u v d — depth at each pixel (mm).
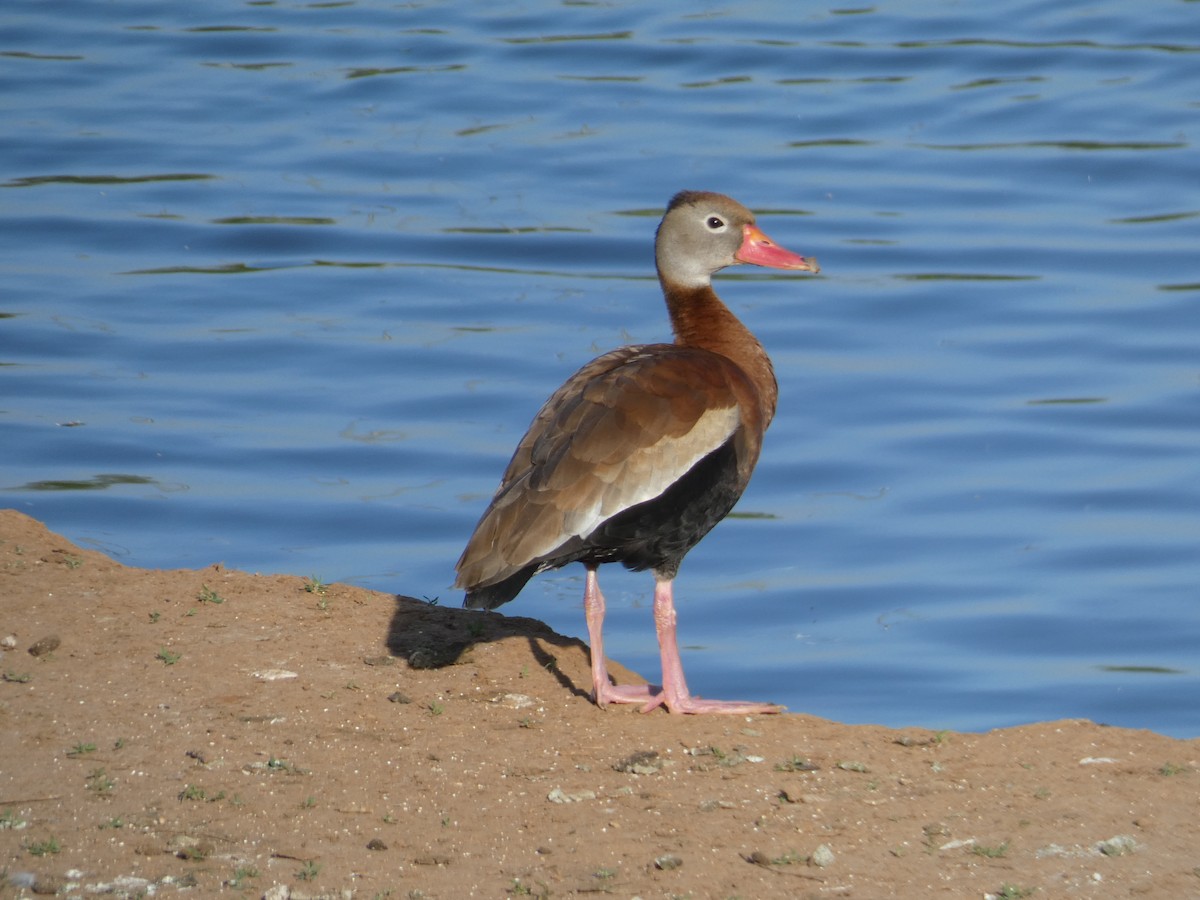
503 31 30297
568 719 9094
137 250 22281
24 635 9797
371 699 9188
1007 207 23344
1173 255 21766
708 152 24969
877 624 13891
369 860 7496
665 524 9234
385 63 28734
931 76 27719
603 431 9078
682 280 11047
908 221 22922
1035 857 7480
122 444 17062
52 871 7332
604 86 27531
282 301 20797
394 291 21031
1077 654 13391
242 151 25516
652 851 7574
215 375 18781
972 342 19688
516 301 20609
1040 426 17578
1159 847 7562
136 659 9555
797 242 22234
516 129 25984
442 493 16219
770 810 7965
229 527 15531
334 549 15133
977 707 12539
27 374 18672
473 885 7281
